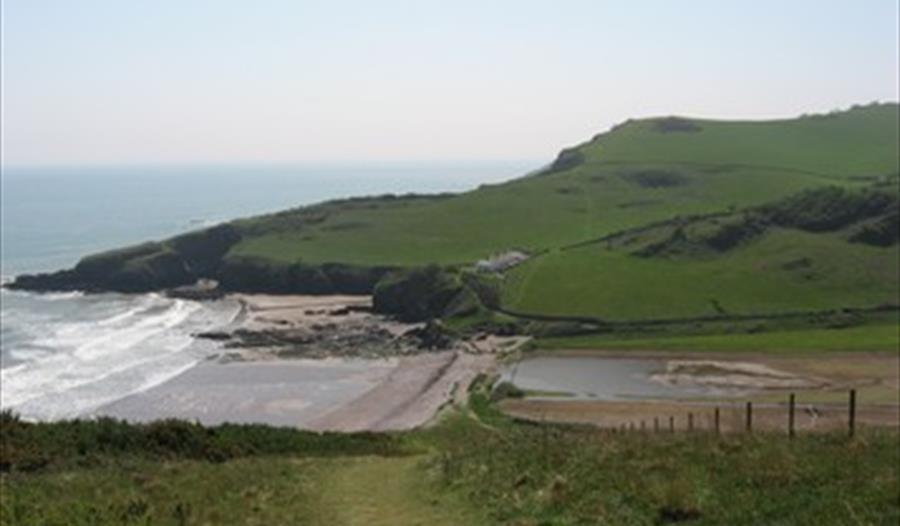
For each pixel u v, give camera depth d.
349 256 163.88
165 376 92.56
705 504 16.94
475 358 104.50
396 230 183.62
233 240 180.25
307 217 195.38
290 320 129.62
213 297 152.50
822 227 151.75
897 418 66.94
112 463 27.95
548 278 140.00
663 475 19.72
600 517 16.89
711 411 73.31
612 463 21.83
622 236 165.62
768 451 21.45
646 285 134.75
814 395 78.69
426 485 23.97
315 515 20.58
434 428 68.00
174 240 177.00
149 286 163.50
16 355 102.31
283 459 32.03
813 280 133.00
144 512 19.34
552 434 36.78
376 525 19.34
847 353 97.44
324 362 102.12
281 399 84.25
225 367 98.19
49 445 29.19
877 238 143.75
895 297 125.62
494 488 21.23
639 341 110.31
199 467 27.52
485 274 141.62
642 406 77.62
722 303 126.31
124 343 111.12
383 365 100.75
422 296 133.25
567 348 107.56
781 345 102.62
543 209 198.62
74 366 96.38
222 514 19.97
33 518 17.89
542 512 18.08
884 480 17.52
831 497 16.61
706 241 150.50
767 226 154.38
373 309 137.50
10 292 159.50
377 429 72.56
